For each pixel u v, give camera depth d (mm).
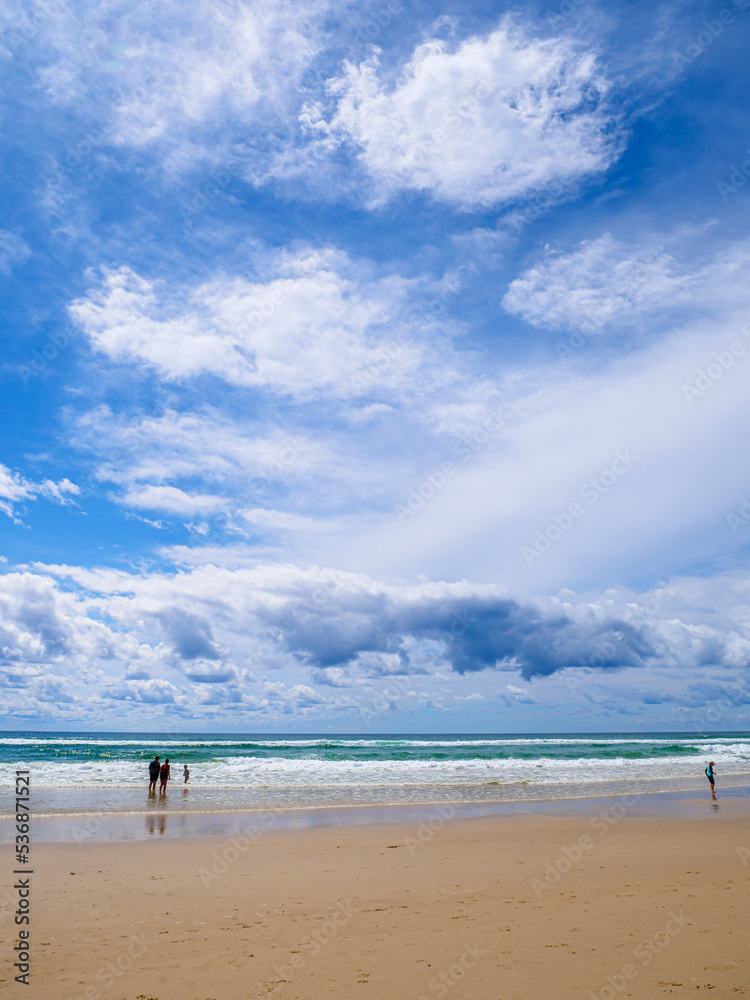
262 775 32406
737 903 8812
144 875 10992
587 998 5621
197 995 5895
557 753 53281
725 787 28531
